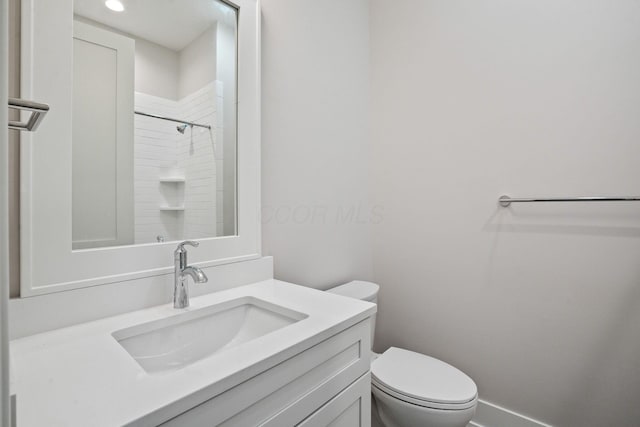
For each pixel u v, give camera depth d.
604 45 1.16
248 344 0.63
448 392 1.07
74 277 0.73
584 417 1.21
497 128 1.40
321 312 0.82
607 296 1.17
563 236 1.25
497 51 1.40
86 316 0.74
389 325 1.78
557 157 1.26
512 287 1.37
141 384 0.49
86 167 0.77
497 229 1.41
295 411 0.65
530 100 1.32
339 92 1.59
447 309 1.56
